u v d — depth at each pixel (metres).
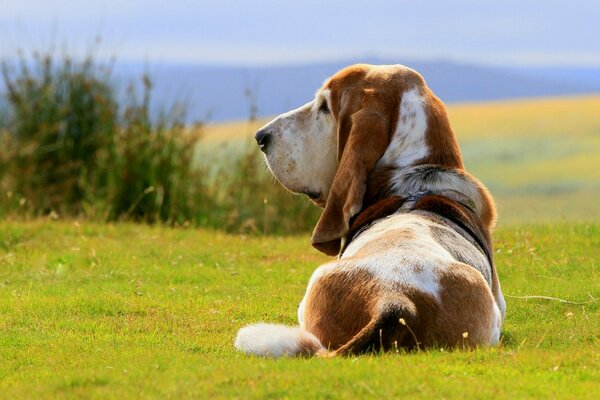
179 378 7.60
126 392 7.31
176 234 17.98
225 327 10.78
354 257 8.34
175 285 13.49
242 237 18.17
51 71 22.47
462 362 7.71
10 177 21.59
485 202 9.41
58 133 22.14
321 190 10.25
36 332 10.41
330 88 9.93
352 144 9.30
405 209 9.10
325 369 7.30
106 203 21.03
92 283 13.59
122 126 21.67
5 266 14.88
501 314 9.46
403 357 7.61
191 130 21.73
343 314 7.96
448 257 8.33
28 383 7.87
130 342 9.87
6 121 22.33
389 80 9.62
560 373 7.68
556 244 15.45
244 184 21.67
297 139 10.22
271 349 8.01
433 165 9.35
